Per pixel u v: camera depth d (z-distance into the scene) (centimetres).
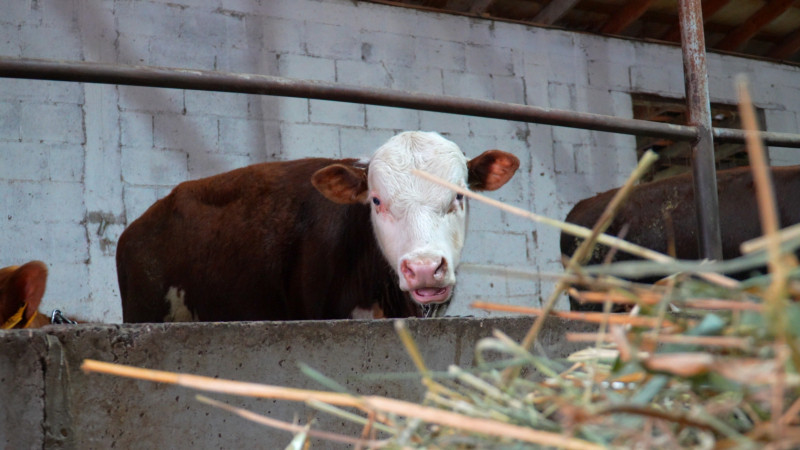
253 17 718
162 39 681
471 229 759
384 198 325
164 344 170
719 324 92
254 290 379
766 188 70
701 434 86
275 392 105
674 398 99
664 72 902
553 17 838
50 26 644
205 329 175
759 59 960
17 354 154
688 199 552
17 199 611
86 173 634
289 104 712
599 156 840
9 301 279
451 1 826
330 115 727
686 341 90
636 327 104
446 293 299
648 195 568
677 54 913
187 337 173
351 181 340
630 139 861
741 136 352
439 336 204
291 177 391
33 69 248
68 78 254
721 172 553
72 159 631
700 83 344
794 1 885
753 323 90
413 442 103
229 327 177
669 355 86
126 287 436
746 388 84
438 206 319
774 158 947
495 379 110
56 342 158
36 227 612
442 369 204
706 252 336
